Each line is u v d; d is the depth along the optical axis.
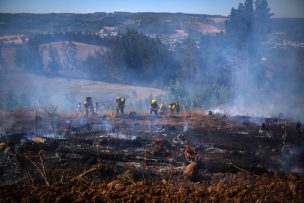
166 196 5.99
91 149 11.03
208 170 9.05
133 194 6.05
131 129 14.97
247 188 6.24
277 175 7.91
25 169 8.97
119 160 10.14
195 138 13.30
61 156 9.98
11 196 5.95
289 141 12.91
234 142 12.68
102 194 6.14
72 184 6.82
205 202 5.75
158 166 9.50
